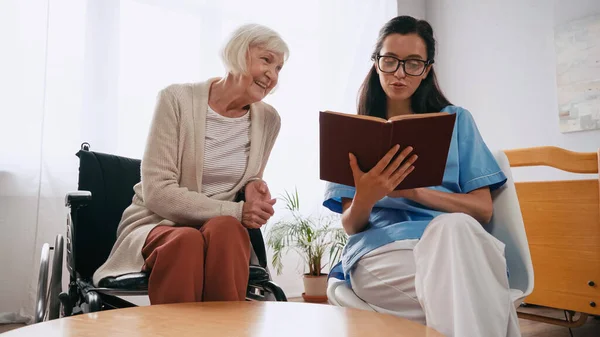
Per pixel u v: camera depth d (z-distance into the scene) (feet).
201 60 10.10
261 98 4.83
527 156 6.46
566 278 6.51
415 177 3.73
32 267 8.39
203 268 3.86
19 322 8.30
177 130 4.66
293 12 11.39
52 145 8.73
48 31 8.77
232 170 4.86
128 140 9.35
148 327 2.76
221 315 3.12
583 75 9.82
